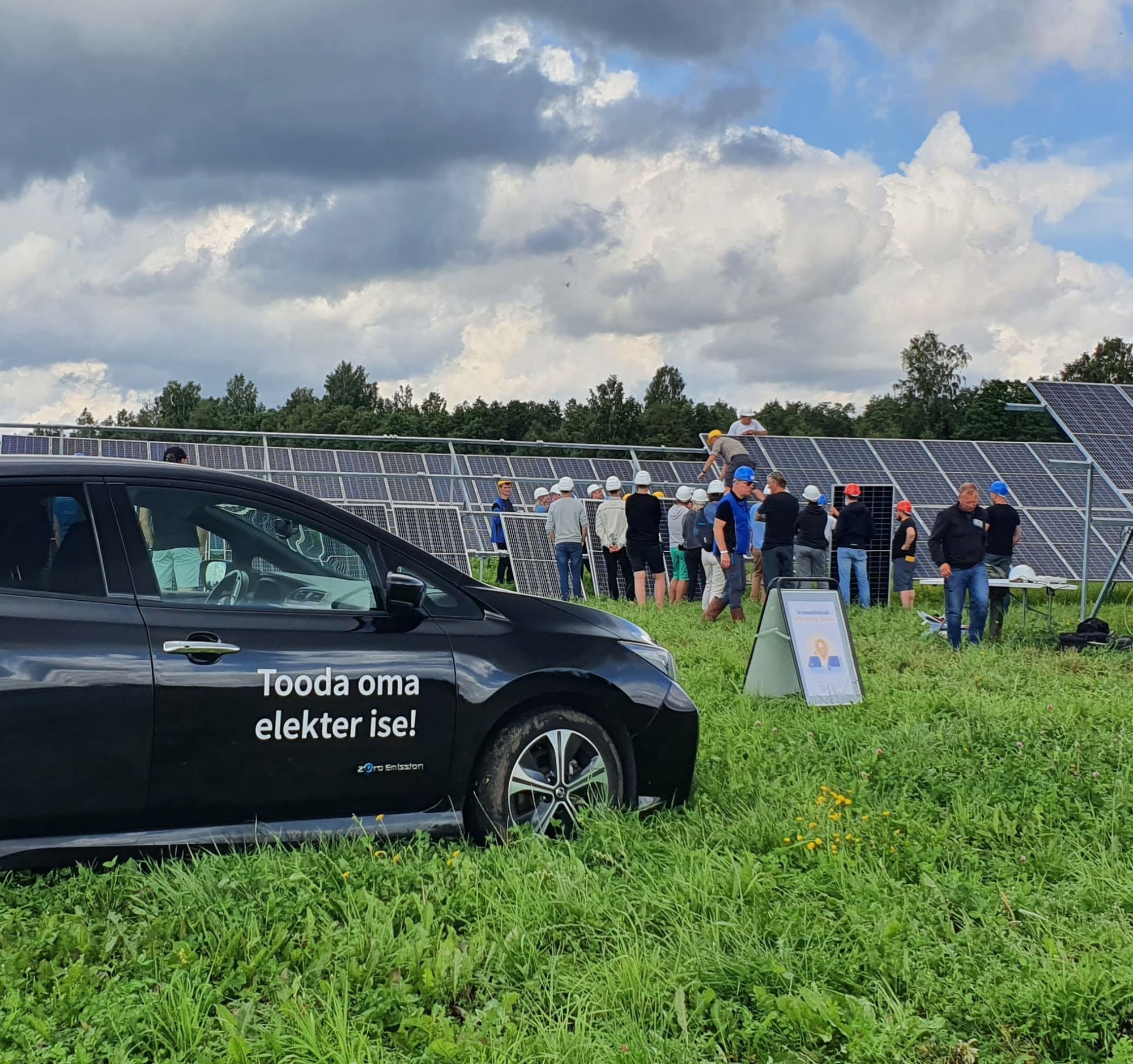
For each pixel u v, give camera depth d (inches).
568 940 179.3
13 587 194.2
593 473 1146.0
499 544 906.7
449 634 226.7
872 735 330.6
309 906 184.2
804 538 717.3
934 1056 147.9
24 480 200.8
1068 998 155.6
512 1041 146.6
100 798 194.7
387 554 229.3
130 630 198.4
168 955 167.6
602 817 228.5
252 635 207.8
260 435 812.0
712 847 223.9
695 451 902.4
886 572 847.1
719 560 642.2
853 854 220.7
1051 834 236.2
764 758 300.8
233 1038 141.9
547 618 241.8
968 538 569.0
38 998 154.3
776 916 186.7
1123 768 292.4
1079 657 532.7
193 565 209.3
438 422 3690.9
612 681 237.8
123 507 206.5
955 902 197.3
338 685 211.9
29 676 189.0
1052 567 999.6
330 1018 149.2
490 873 203.0
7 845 189.3
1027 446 1172.5
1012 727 340.5
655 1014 155.0
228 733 203.2
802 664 391.9
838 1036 152.0
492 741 226.8
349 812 215.9
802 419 4458.7
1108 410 946.1
